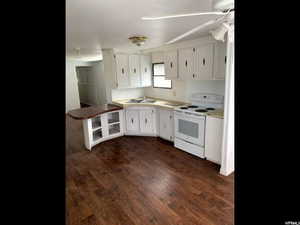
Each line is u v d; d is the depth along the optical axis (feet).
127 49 15.34
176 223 6.45
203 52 10.93
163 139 14.65
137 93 17.34
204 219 6.59
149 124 15.06
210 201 7.51
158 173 9.73
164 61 13.66
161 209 7.13
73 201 7.70
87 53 17.06
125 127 15.67
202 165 10.44
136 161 11.16
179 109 12.09
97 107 14.61
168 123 13.71
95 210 7.16
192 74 11.79
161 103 14.61
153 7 5.76
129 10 5.97
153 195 7.97
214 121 10.12
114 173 9.87
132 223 6.49
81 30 8.47
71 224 6.49
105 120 14.38
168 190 8.29
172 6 5.71
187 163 10.72
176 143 12.85
